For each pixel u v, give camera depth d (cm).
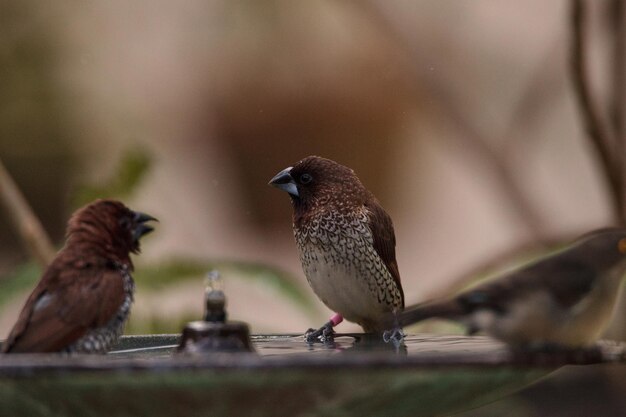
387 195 1788
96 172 1736
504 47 1609
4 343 670
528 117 1402
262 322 1432
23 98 1733
